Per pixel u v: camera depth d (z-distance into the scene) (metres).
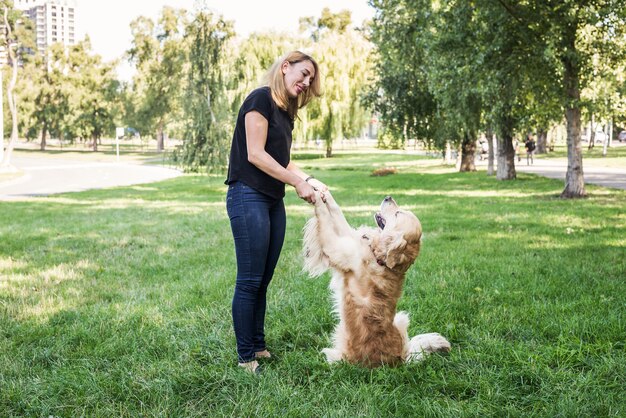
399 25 22.53
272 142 3.52
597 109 14.30
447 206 13.27
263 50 29.75
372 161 44.31
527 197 15.03
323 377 3.48
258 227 3.50
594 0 12.71
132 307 5.05
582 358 3.64
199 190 21.94
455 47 14.58
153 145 98.44
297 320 4.62
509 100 15.09
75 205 16.09
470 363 3.66
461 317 4.66
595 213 11.25
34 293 5.69
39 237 9.62
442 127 23.95
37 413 3.05
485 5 13.23
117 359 3.81
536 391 3.31
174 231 10.27
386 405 3.08
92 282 6.16
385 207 3.86
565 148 56.50
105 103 69.81
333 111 34.94
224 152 21.56
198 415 3.02
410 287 5.63
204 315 4.74
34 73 68.62
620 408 3.00
